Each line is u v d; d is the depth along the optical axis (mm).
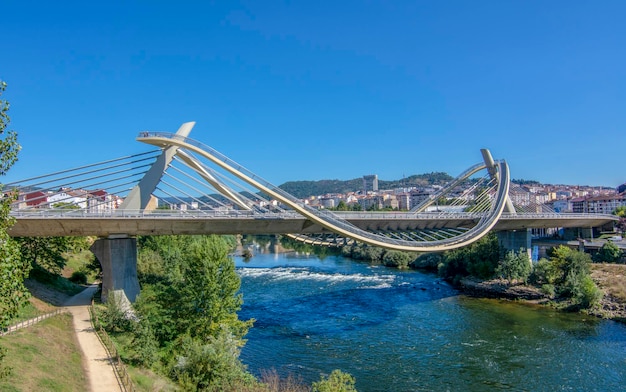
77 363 27062
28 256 47188
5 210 14172
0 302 13672
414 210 90938
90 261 68625
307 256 133125
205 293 33094
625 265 71125
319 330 50156
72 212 44312
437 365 38812
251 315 57406
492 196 92188
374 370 37719
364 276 89812
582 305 59094
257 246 166375
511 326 51406
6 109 13906
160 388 25156
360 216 61500
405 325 52250
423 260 101875
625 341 45125
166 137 53625
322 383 24203
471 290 74500
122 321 36562
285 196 55406
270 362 39438
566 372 36969
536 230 112750
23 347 25562
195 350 28109
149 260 58562
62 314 38312
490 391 33469
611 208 154750
